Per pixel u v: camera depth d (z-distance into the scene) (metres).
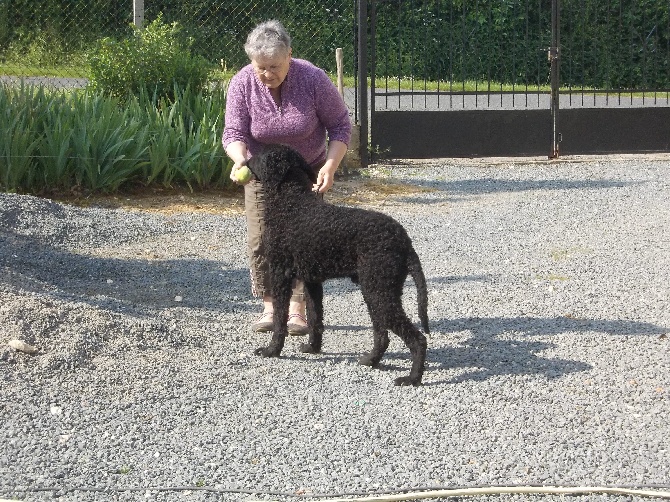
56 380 5.96
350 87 17.66
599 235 8.85
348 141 6.55
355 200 10.19
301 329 6.71
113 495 5.16
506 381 6.09
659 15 17.72
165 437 5.57
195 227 9.16
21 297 6.54
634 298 7.31
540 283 7.66
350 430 5.63
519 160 12.75
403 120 12.22
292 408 5.82
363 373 6.20
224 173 10.32
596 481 5.25
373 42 11.87
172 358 6.30
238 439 5.56
